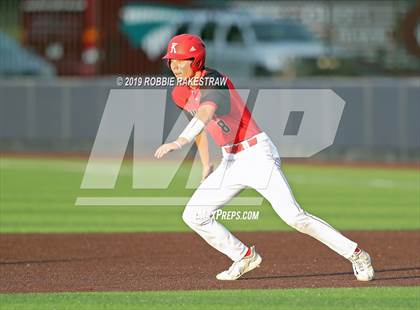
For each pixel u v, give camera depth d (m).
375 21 68.19
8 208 40.72
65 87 63.84
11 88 64.81
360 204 42.03
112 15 67.88
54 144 64.31
